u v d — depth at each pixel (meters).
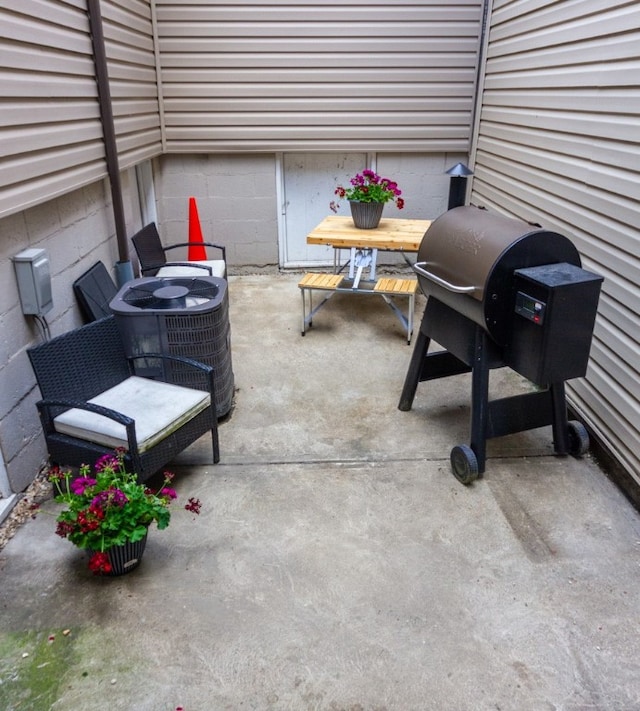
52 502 2.42
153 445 2.22
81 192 3.22
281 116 5.05
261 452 2.79
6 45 2.23
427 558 2.13
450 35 4.84
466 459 2.49
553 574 2.06
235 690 1.63
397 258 5.70
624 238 2.53
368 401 3.29
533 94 3.64
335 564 2.10
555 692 1.63
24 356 2.48
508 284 2.30
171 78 4.88
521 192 3.84
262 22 4.75
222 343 2.90
